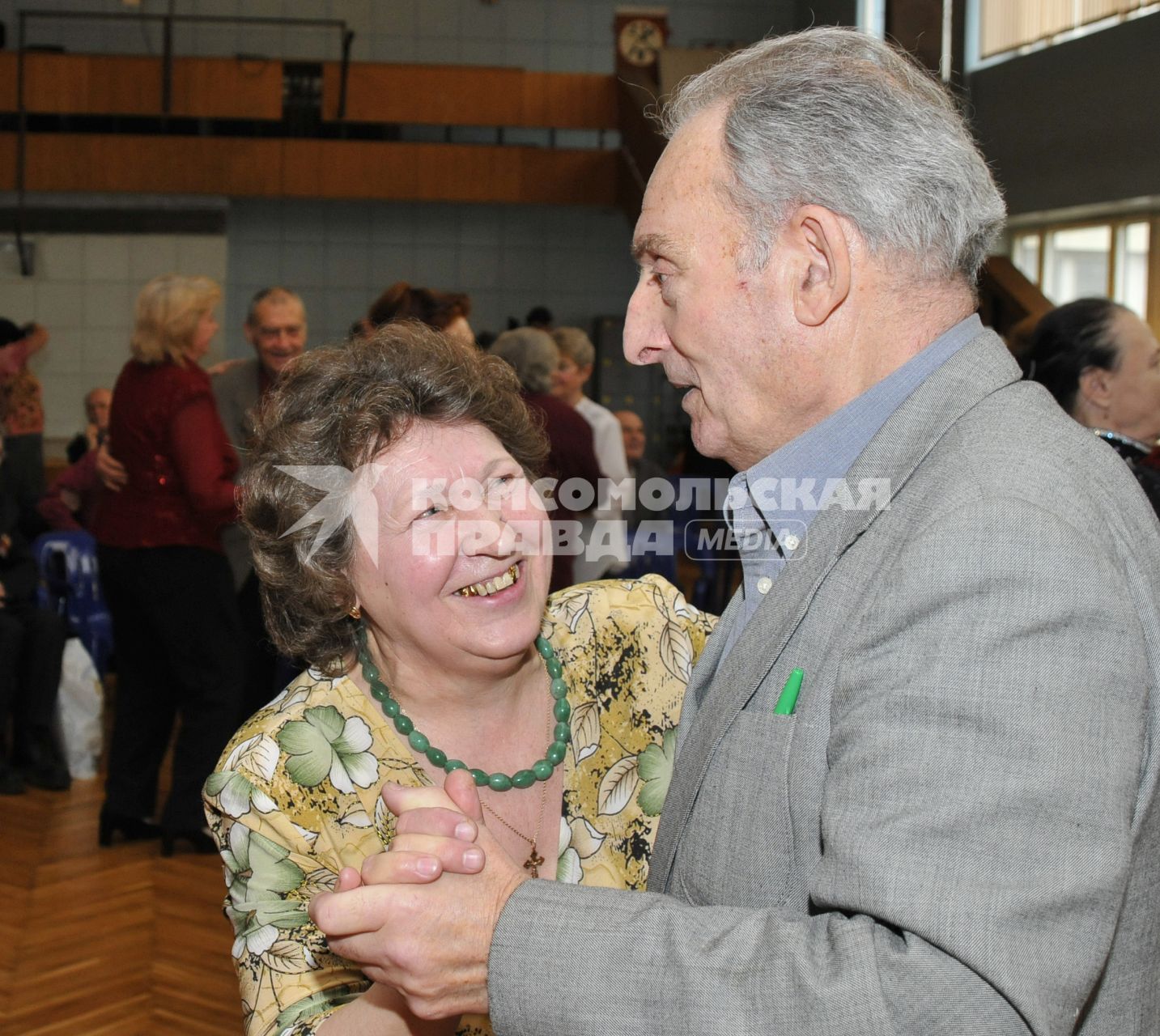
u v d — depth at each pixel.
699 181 0.94
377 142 11.71
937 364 0.92
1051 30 8.18
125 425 3.24
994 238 0.95
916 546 0.78
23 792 4.04
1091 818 0.70
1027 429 0.85
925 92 0.94
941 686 0.73
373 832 1.10
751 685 0.93
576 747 1.22
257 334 3.49
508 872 0.82
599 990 0.75
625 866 1.23
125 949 2.86
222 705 3.40
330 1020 0.95
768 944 0.75
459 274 12.65
